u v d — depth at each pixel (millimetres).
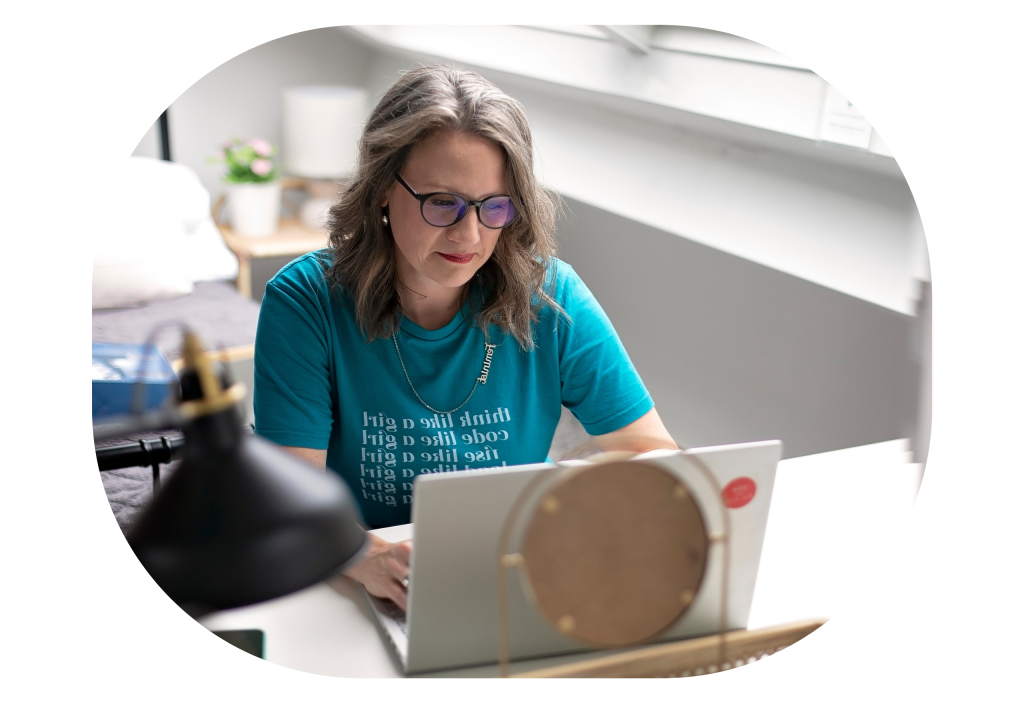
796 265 2102
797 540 1665
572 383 1740
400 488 1648
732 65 2098
